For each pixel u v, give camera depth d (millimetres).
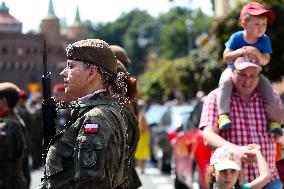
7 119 10023
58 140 5453
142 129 24797
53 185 5402
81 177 5203
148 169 26969
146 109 35938
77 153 5281
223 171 8117
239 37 9258
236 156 8195
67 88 5715
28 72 95688
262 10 9086
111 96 5691
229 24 26781
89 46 5676
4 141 9836
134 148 6812
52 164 5418
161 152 25188
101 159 5238
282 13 25156
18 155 10008
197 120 16203
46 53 6109
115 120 5496
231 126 8859
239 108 8945
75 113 5543
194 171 16109
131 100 7930
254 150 8352
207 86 48250
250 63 8773
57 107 5910
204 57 49625
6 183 9859
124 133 5574
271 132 8992
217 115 8914
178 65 69688
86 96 5625
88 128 5297
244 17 9180
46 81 5984
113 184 5438
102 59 5688
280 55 25438
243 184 8242
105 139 5297
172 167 21953
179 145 18281
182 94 68188
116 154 5371
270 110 8945
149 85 102500
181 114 22562
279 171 9930
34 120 24438
